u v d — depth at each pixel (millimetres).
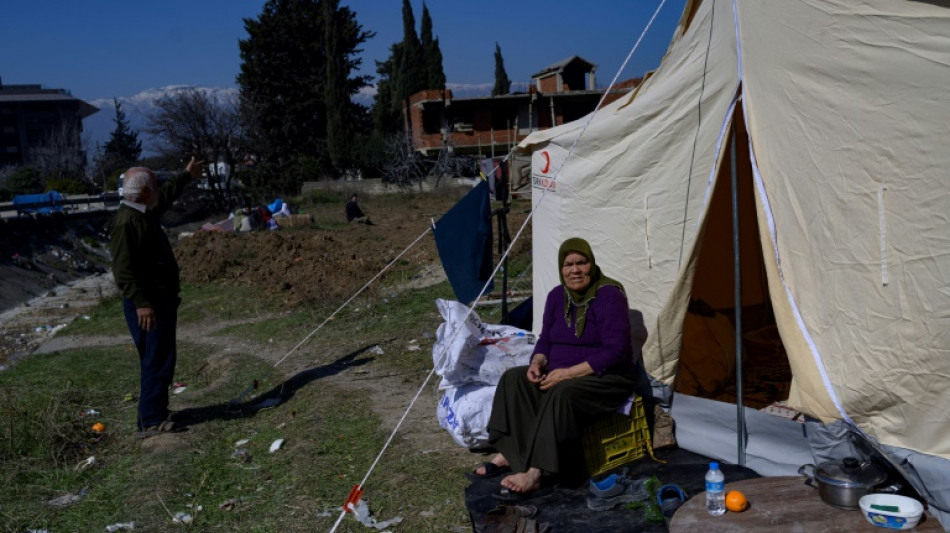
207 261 16406
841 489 3500
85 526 4691
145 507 4898
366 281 13508
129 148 89875
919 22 3637
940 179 3580
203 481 5301
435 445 5660
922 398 3721
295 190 43125
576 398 4691
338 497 4918
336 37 47625
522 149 7277
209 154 38969
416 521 4508
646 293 5523
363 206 33000
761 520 3457
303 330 10391
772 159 4449
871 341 3906
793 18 4227
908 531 3254
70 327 12516
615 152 5727
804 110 4203
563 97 41344
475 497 4641
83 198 40031
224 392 7812
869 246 3893
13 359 10484
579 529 4141
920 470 3729
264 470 5500
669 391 5133
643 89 5844
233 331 11008
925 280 3658
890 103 3758
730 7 4719
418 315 10555
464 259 8164
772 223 4457
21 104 101000
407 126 45406
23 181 49312
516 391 4910
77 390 8047
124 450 6121
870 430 3980
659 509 4152
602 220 5910
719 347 5953
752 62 4562
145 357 6414
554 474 4660
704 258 6895
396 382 7453
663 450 5121
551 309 5148
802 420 4492
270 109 48969
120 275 6188
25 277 21766
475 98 41094
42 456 5848
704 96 4977
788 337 4324
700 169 5059
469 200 8148
